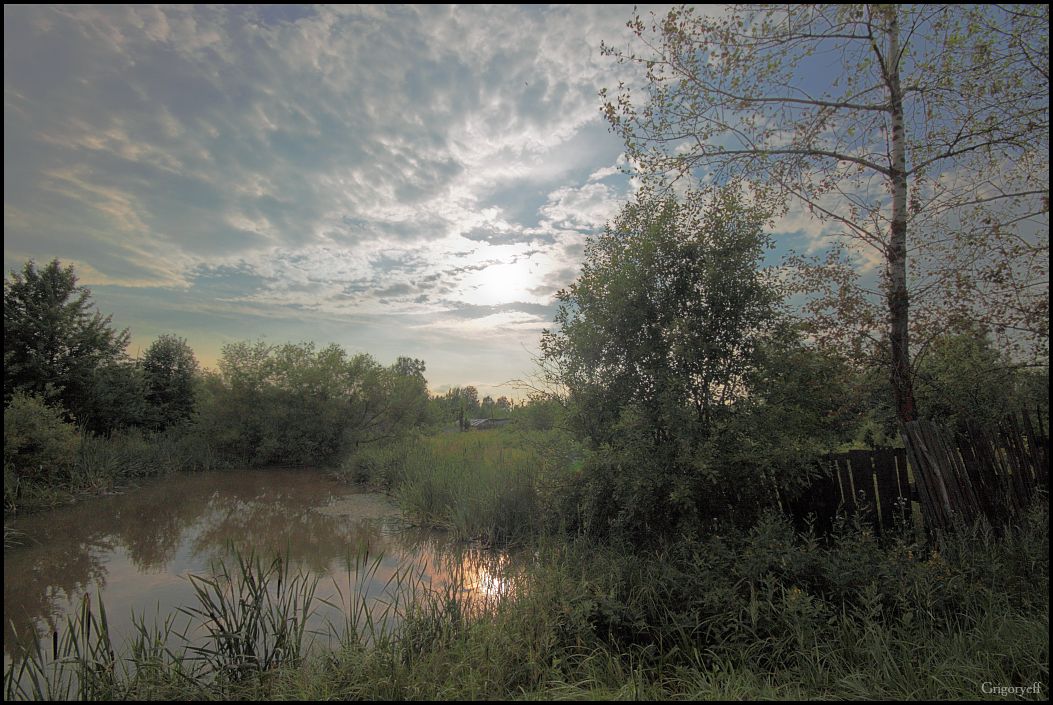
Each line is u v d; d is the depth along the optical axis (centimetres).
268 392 1955
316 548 828
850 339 676
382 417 2170
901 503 592
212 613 424
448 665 392
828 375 656
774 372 636
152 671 382
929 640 380
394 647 407
